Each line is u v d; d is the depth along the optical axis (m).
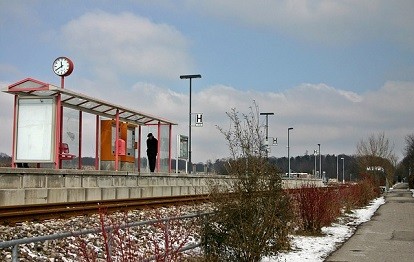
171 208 19.27
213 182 11.35
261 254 10.52
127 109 26.05
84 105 24.02
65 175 18.72
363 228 21.44
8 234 11.16
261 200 10.49
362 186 39.97
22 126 21.23
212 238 10.45
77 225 13.15
